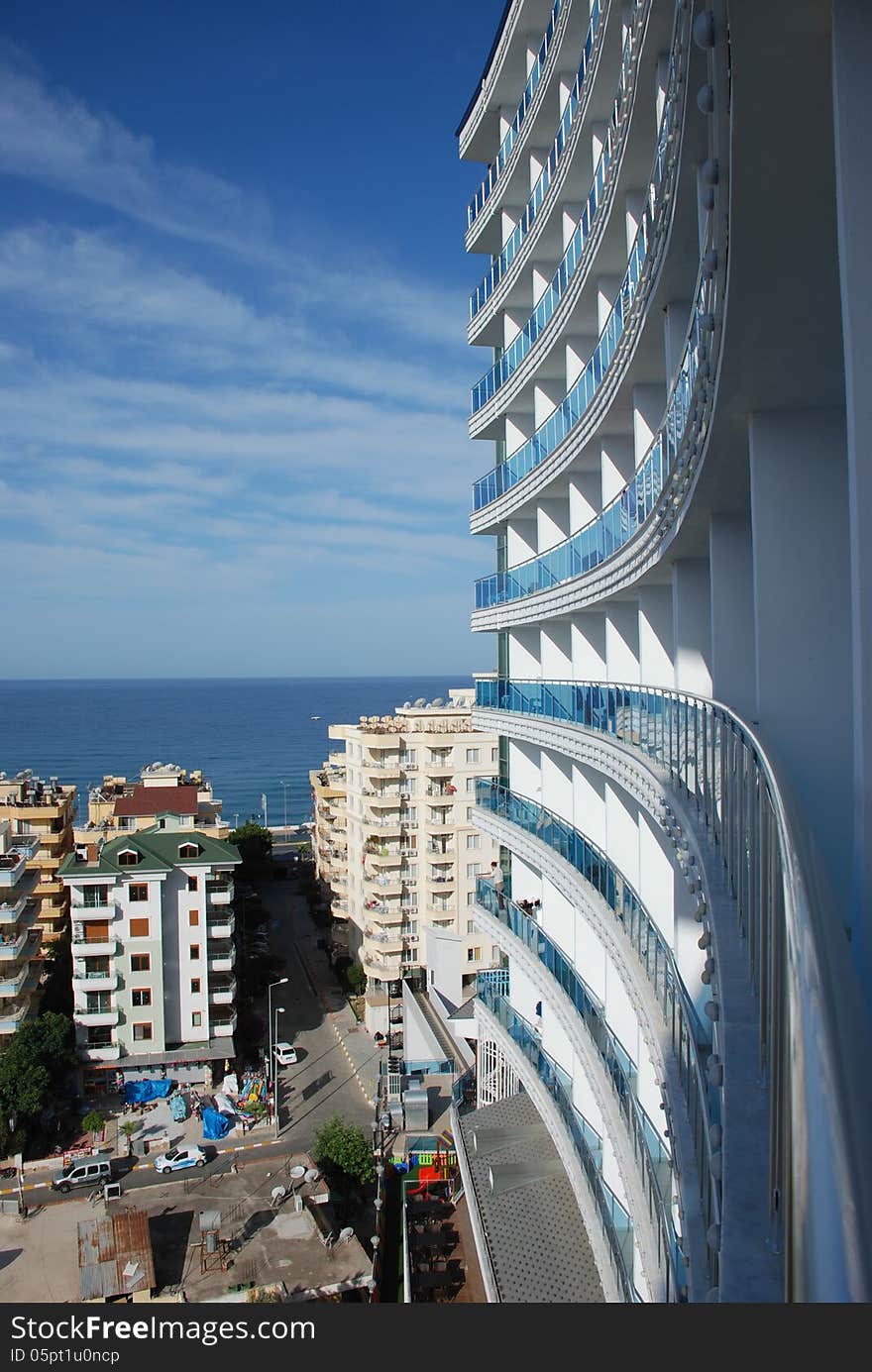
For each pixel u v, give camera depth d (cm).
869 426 539
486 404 2978
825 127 584
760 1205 459
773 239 688
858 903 556
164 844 5562
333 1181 4372
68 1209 4134
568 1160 2005
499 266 2830
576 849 2072
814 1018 283
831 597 1013
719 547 1323
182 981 5466
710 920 758
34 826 6562
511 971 2752
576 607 2128
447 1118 4916
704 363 980
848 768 1008
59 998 5750
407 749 6631
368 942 6625
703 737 1057
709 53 636
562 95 2197
